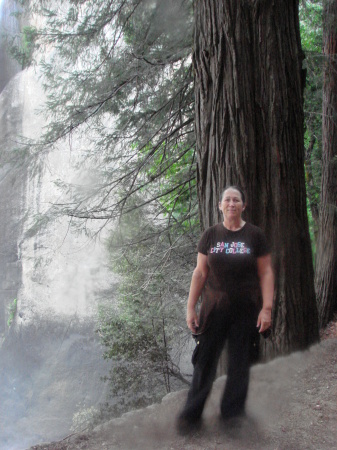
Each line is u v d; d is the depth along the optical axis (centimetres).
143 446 316
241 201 321
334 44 979
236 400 313
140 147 916
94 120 894
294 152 532
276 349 519
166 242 998
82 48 870
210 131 534
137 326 984
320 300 1008
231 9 513
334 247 1015
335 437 319
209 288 322
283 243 521
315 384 423
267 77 516
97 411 1016
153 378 1001
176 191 1005
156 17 836
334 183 1034
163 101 901
